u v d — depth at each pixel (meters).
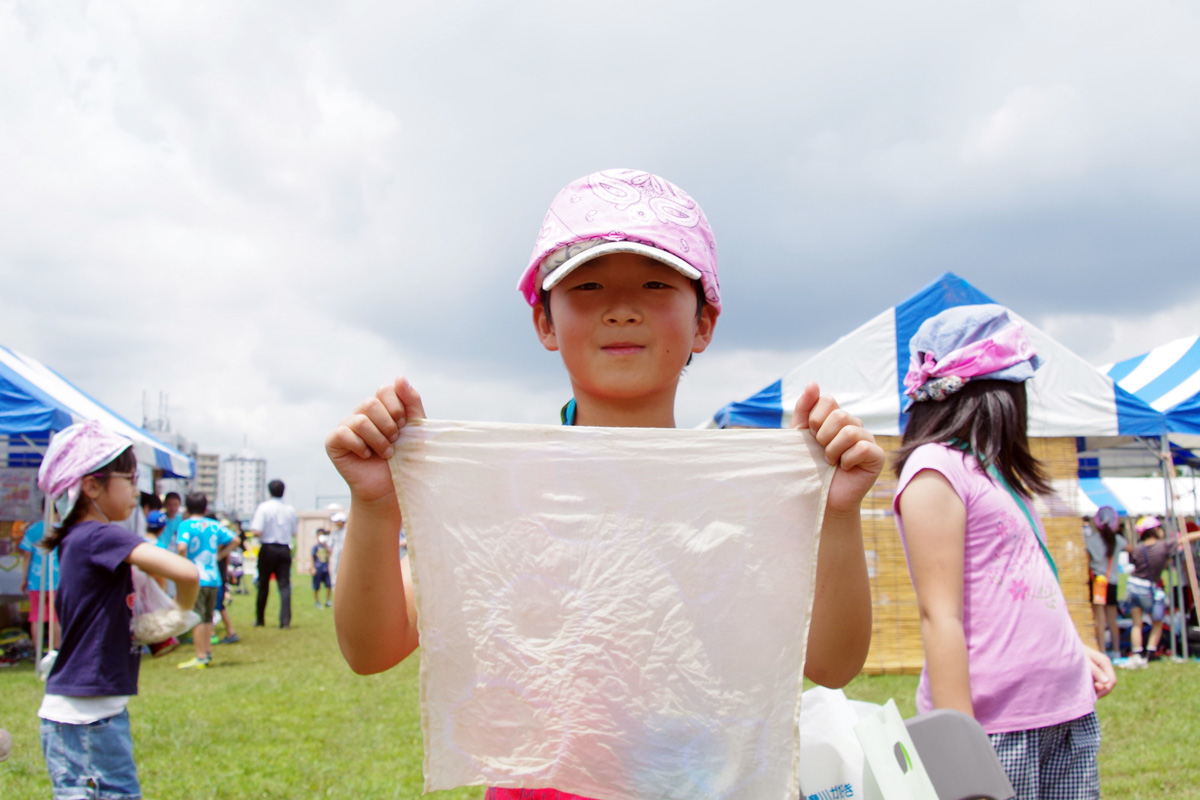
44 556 7.80
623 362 1.33
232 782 4.38
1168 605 9.40
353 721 5.91
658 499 1.24
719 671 1.20
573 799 1.25
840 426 1.20
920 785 1.26
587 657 1.21
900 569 7.14
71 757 2.52
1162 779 4.32
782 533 1.22
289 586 12.16
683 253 1.35
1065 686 1.62
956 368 1.76
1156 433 7.27
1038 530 1.76
